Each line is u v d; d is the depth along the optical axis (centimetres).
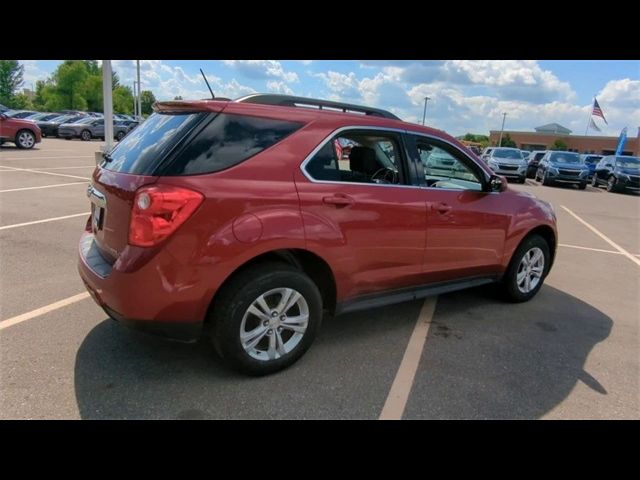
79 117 3116
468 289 519
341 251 319
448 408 281
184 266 260
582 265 661
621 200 1659
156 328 267
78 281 449
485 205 414
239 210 272
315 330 319
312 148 308
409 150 367
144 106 8575
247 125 291
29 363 302
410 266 368
